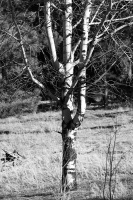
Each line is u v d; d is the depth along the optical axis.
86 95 8.23
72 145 8.03
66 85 8.09
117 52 7.55
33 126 22.02
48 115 27.03
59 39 10.23
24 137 17.92
